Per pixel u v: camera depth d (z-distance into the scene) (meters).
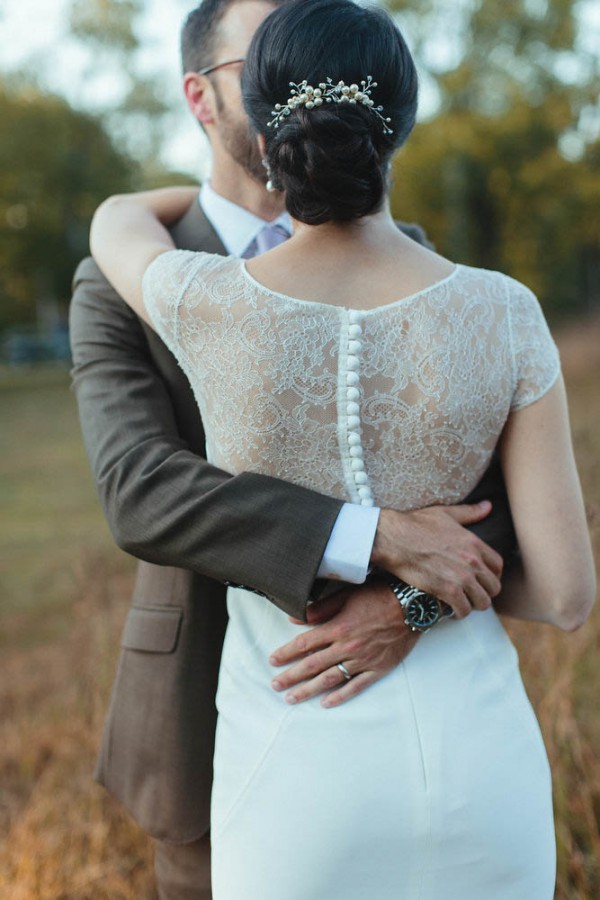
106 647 2.54
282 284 1.08
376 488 1.12
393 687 1.11
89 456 1.33
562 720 2.01
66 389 15.55
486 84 15.23
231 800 1.13
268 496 1.11
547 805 1.14
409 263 1.10
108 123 20.25
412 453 1.09
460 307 1.08
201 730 1.44
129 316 1.42
